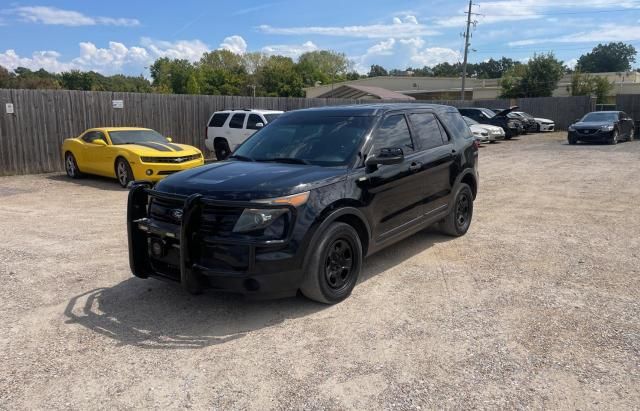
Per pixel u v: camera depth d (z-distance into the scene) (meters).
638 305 4.64
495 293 4.98
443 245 6.71
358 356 3.79
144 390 3.38
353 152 5.16
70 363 3.73
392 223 5.54
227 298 4.95
